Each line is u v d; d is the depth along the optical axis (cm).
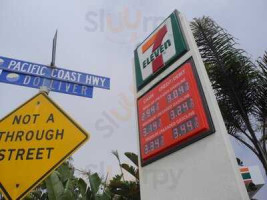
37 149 257
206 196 321
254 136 518
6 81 454
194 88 389
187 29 461
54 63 489
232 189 294
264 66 509
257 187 481
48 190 512
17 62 471
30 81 466
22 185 236
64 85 484
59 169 673
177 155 386
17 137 262
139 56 575
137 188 710
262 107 509
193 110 375
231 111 533
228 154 313
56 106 287
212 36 583
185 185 357
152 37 550
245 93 522
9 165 244
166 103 437
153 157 431
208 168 331
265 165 502
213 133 340
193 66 412
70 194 523
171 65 464
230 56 540
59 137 268
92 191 642
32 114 279
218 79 539
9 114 276
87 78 506
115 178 765
